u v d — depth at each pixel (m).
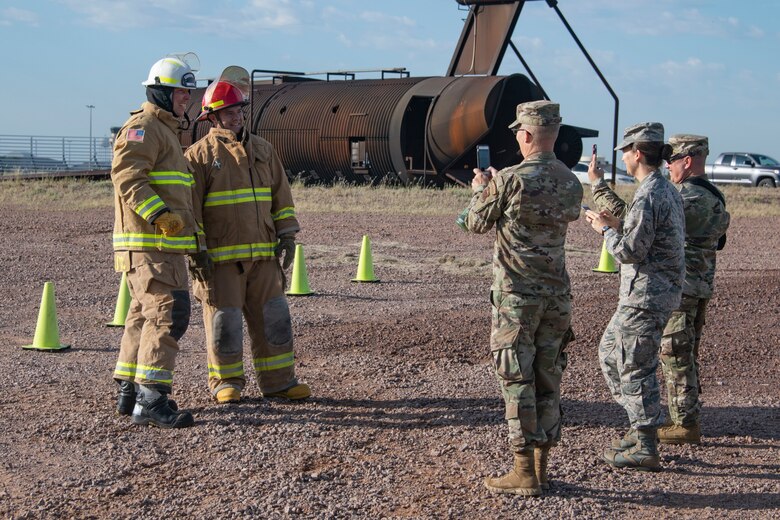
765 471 5.86
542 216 5.12
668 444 6.40
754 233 23.05
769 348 9.62
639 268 5.58
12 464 5.74
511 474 5.37
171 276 6.55
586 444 6.34
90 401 7.17
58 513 4.99
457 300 12.61
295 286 12.80
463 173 32.78
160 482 5.49
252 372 8.19
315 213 25.67
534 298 5.16
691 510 5.20
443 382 7.97
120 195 6.41
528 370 5.20
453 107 31.33
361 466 5.80
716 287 13.67
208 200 7.09
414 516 5.02
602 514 5.10
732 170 50.22
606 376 5.91
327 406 7.16
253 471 5.68
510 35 32.44
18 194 30.23
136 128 6.43
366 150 33.69
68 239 18.92
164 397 6.54
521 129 5.30
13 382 7.70
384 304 12.17
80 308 11.50
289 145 35.72
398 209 26.77
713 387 8.12
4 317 10.78
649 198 5.45
